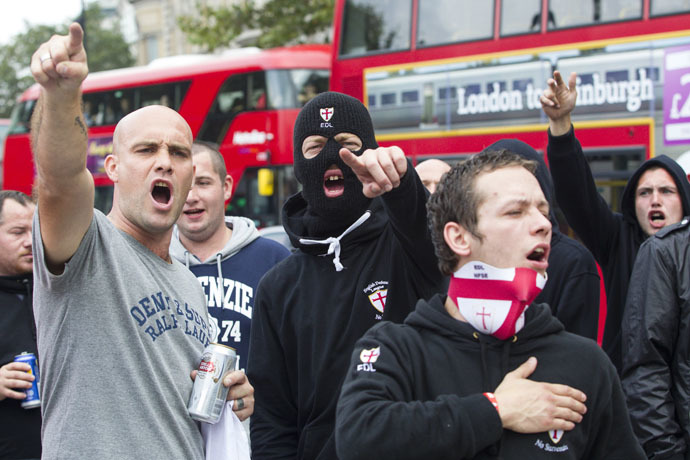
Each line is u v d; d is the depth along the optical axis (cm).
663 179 388
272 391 272
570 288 326
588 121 793
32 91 1716
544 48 825
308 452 255
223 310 374
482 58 865
